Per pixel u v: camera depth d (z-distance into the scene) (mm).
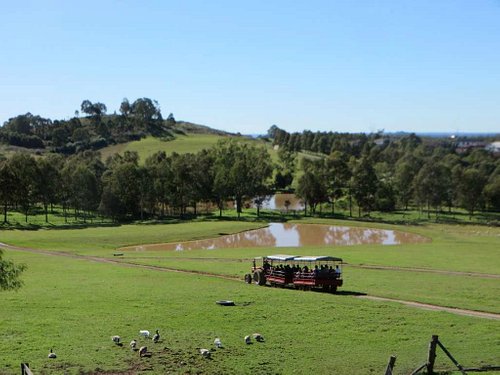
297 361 27625
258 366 26891
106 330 32375
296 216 158750
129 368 26328
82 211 168875
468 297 44094
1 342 29594
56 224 135500
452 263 66812
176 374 25672
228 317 35812
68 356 27703
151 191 157250
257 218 152500
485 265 65188
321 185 169125
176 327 33406
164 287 46594
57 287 46062
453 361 25078
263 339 31141
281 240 107312
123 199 153750
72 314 36000
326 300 41281
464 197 165750
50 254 76312
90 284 47906
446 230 126500
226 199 170750
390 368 22641
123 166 156250
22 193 139000
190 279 52031
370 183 168750
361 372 26125
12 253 75562
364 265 65125
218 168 171000
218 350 29172
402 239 109062
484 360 27422
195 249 90938
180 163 164625
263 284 50781
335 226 135500
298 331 32812
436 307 40125
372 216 166000
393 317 35844
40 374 25078
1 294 42375
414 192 170625
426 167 165625
